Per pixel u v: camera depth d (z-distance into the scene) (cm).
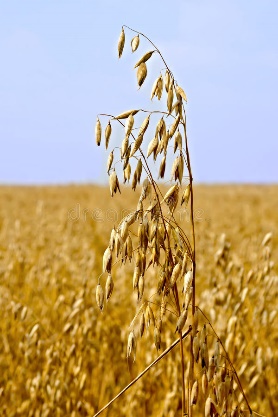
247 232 1628
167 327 530
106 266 244
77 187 4972
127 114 237
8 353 541
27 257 1037
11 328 557
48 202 3234
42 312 651
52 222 1692
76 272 856
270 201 3506
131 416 473
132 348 252
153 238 238
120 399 517
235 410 251
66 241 1202
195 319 246
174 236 244
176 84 240
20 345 489
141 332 252
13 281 805
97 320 602
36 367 496
